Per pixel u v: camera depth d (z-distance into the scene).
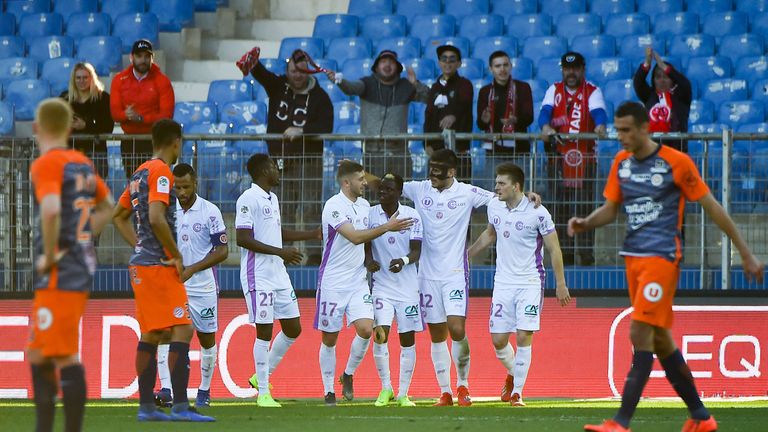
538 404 35.53
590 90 43.50
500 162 40.50
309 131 43.19
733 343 39.00
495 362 39.12
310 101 43.31
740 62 57.28
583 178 40.47
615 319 39.22
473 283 41.19
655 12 62.34
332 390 35.28
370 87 43.56
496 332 35.03
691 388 23.52
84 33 62.72
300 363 39.16
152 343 27.41
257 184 34.22
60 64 59.66
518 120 44.03
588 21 60.69
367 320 34.53
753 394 38.94
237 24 65.50
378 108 43.50
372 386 38.88
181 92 59.88
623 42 59.06
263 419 28.02
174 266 27.23
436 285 35.19
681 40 58.66
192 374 38.88
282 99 43.31
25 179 40.94
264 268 34.03
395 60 43.47
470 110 44.34
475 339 39.22
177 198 34.19
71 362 19.14
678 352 23.56
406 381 35.16
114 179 41.31
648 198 22.97
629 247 23.22
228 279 41.75
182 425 26.05
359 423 26.73
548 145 40.97
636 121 22.81
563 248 40.94
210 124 55.66
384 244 35.06
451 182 35.41
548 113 43.59
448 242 35.19
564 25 60.88
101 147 41.50
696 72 57.06
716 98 55.91
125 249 41.31
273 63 59.56
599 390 39.00
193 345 38.97
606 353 39.09
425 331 39.28
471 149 41.69
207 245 34.34
